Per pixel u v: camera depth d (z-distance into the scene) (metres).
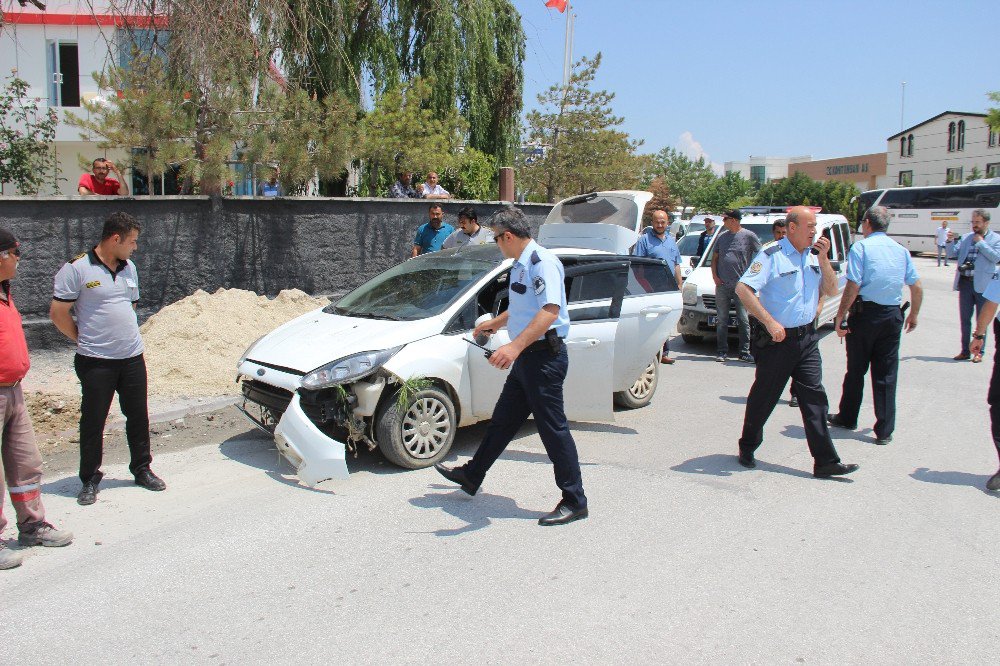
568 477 4.72
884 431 6.48
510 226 4.63
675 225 24.03
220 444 6.30
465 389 5.89
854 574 4.12
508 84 17.38
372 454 6.05
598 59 22.50
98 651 3.35
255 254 10.37
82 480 5.06
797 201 71.31
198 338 8.19
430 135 13.74
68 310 4.92
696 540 4.51
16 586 3.93
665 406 7.79
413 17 14.95
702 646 3.40
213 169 9.28
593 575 4.05
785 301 5.47
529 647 3.37
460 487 5.34
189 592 3.86
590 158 22.52
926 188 37.19
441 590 3.88
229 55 9.06
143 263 9.33
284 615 3.64
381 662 3.26
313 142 10.40
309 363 5.50
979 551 4.44
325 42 12.72
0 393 4.15
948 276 25.66
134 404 5.16
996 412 5.54
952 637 3.52
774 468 5.85
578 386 6.26
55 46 17.38
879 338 6.49
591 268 6.45
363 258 11.72
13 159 12.21
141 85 8.95
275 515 4.82
